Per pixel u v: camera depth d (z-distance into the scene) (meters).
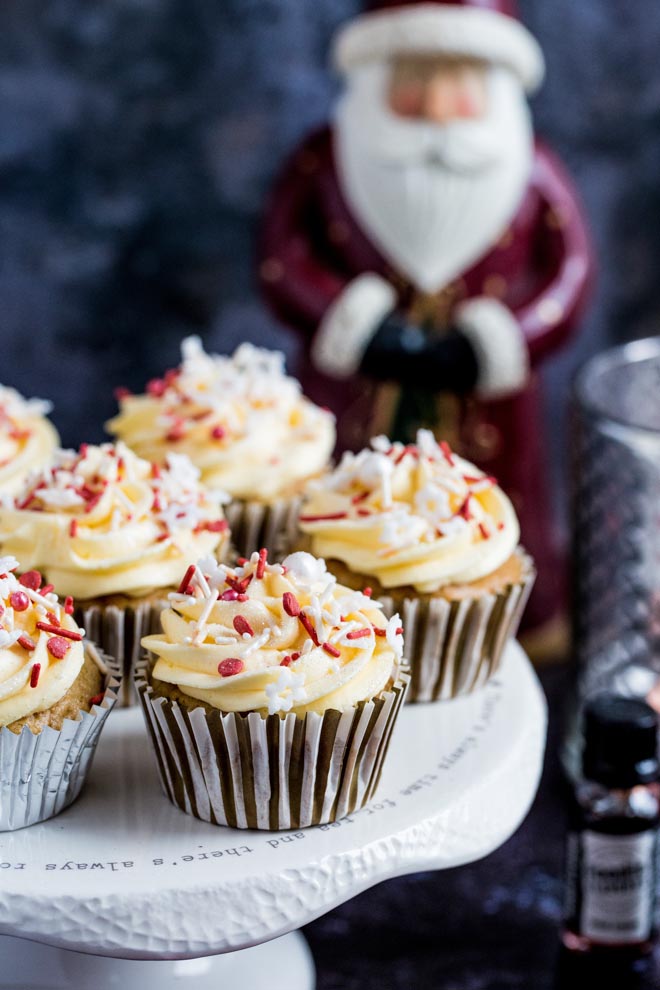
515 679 0.91
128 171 1.38
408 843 0.81
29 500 0.89
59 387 1.43
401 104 1.14
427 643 0.88
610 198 1.43
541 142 1.22
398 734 0.87
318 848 0.80
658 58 1.39
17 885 0.78
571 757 1.05
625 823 0.91
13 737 0.80
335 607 0.82
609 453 1.04
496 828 0.83
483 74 1.15
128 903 0.78
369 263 1.17
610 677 1.06
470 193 1.15
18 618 0.82
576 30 1.38
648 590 1.06
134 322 1.42
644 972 0.92
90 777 0.84
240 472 0.95
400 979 0.92
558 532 1.49
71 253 1.39
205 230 1.40
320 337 1.16
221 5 1.34
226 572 0.83
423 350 1.15
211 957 0.86
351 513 0.89
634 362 1.07
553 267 1.19
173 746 0.81
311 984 0.88
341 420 1.20
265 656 0.81
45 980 0.85
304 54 1.36
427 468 0.90
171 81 1.35
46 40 1.34
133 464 0.90
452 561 0.88
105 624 0.88
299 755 0.80
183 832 0.81
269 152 1.38
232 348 1.43
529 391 1.22
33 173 1.36
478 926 0.95
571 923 0.92
